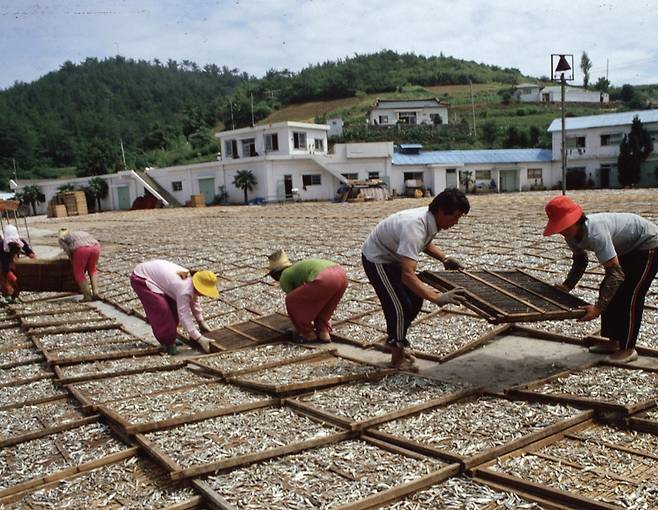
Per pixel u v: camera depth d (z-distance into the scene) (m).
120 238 19.16
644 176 40.00
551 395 4.52
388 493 3.31
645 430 4.00
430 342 6.34
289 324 7.49
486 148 48.69
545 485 3.32
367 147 40.06
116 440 4.43
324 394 5.02
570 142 42.12
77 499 3.58
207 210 32.72
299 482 3.58
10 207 13.93
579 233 4.93
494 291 5.29
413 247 4.99
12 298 10.40
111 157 57.03
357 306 8.04
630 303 5.11
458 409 4.55
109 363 6.52
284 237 15.46
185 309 6.86
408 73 82.56
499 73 91.94
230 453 3.95
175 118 92.44
